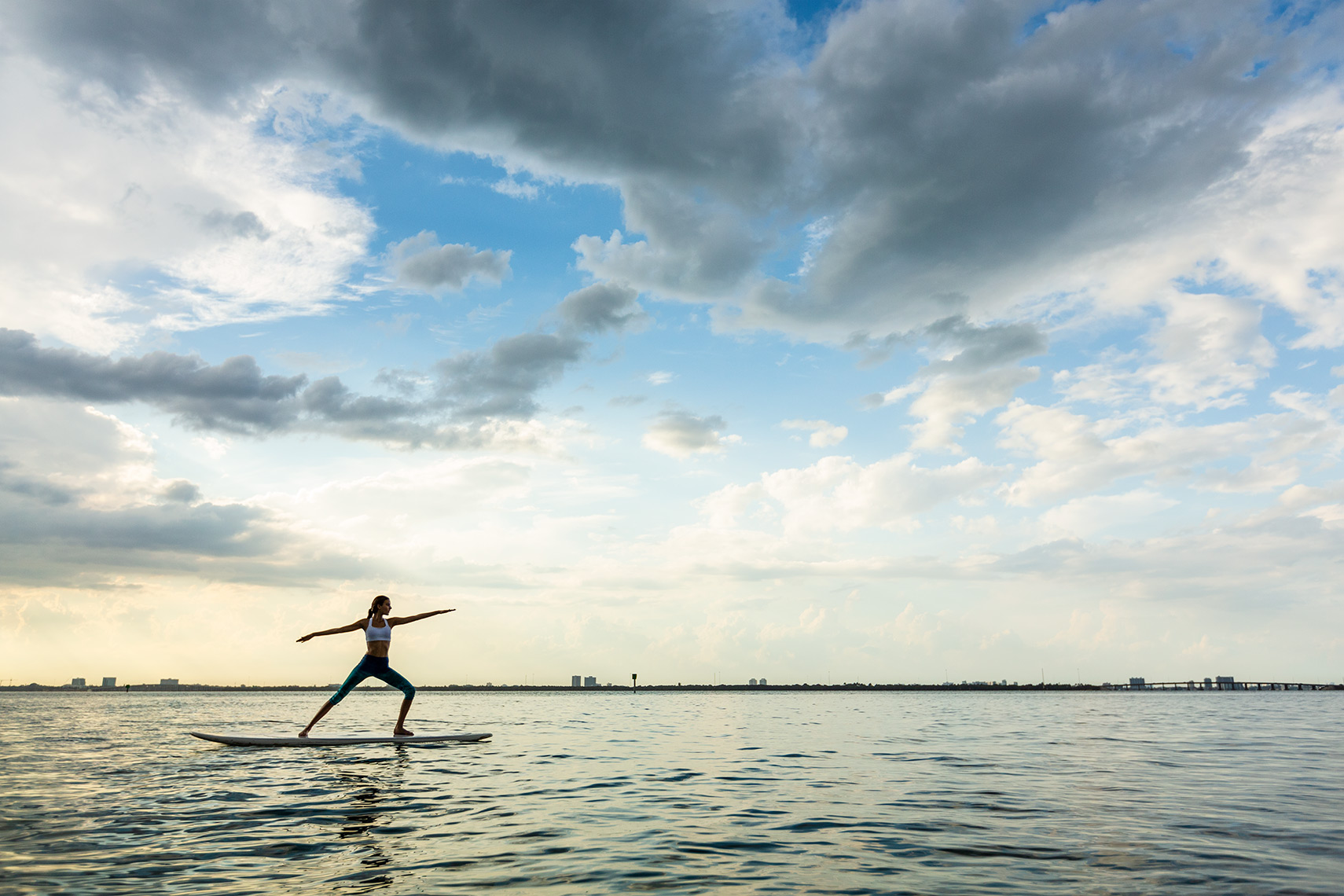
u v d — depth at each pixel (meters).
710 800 10.44
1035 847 7.46
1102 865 6.75
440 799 10.42
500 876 6.37
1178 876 6.35
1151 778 12.99
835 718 39.59
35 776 12.75
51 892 5.86
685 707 63.59
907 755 17.23
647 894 5.81
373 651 18.80
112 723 32.81
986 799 10.60
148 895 5.76
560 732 26.31
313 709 54.41
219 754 16.58
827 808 9.82
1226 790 11.50
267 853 7.15
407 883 6.12
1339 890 5.90
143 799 10.22
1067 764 15.37
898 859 6.97
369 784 11.83
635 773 13.52
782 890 5.95
